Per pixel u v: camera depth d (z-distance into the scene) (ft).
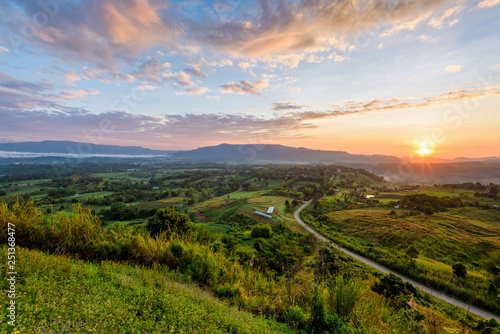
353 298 19.86
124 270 22.07
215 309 16.85
